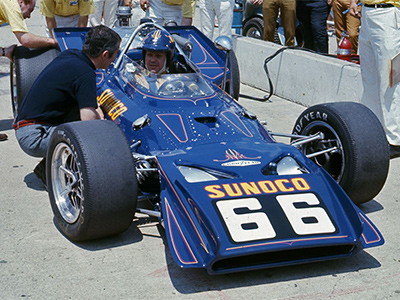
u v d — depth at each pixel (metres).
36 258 3.65
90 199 3.56
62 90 4.32
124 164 3.63
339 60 7.08
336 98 6.98
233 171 3.71
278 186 3.64
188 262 3.26
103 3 8.57
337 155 4.47
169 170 3.71
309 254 3.50
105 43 4.23
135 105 4.49
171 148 4.01
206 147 3.98
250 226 3.32
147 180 4.35
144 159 3.96
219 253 3.15
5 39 10.88
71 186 3.84
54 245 3.83
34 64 5.66
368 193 4.27
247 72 8.48
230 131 4.23
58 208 3.95
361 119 4.22
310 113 4.61
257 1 9.68
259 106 7.39
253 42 8.27
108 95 4.84
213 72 6.12
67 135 3.70
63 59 4.34
